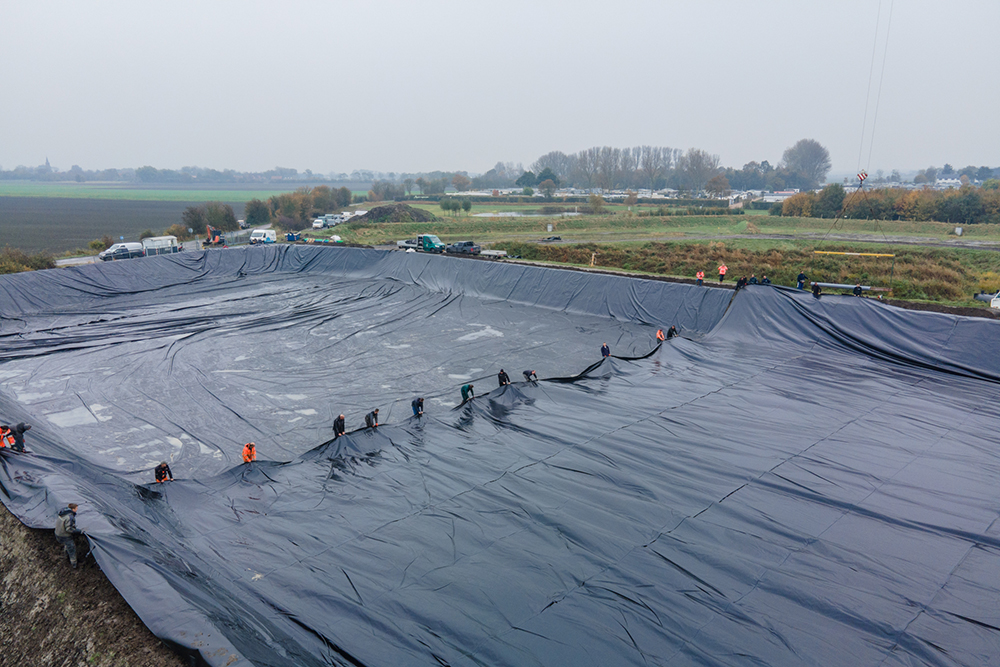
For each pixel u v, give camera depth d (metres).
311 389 22.30
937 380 20.91
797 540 11.74
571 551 11.45
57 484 12.85
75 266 38.00
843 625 9.50
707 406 18.70
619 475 14.36
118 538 10.65
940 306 26.12
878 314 24.34
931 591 10.28
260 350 26.84
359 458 15.80
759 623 9.54
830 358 23.55
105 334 29.27
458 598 10.14
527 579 10.63
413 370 24.22
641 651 8.97
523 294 35.41
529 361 25.22
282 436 18.59
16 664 9.47
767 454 15.34
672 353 23.83
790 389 20.17
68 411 20.45
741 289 27.72
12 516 12.31
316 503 13.61
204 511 13.34
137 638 8.77
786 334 25.73
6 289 34.19
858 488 13.66
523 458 15.46
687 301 29.84
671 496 13.38
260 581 10.64
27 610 10.19
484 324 30.94
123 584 9.49
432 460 15.52
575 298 33.44
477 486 14.09
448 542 11.84
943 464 14.77
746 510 12.77
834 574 10.74
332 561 11.28
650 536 11.91
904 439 16.19
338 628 9.36
